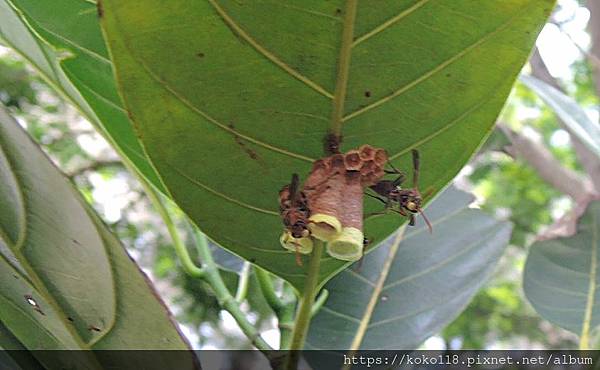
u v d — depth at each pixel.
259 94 0.33
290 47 0.32
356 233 0.32
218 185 0.34
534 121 1.82
